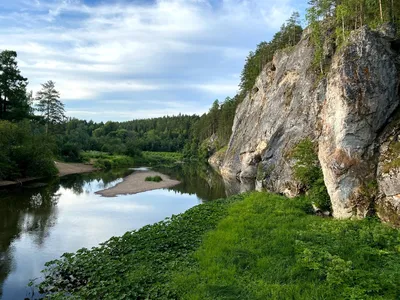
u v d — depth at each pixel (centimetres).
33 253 1428
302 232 1228
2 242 1584
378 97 1395
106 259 1171
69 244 1554
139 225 1936
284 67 3891
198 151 10700
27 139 4147
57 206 2531
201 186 3900
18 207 2467
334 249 1016
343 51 1526
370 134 1398
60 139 6919
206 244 1217
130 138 12381
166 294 847
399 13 1705
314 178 1931
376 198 1305
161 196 3125
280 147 2664
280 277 880
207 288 845
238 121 6134
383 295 719
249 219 1544
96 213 2281
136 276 965
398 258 909
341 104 1455
